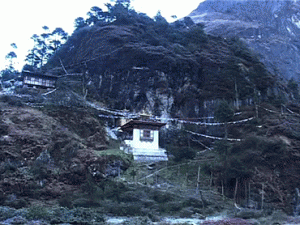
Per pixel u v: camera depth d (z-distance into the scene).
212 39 74.56
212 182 35.03
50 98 45.84
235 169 33.19
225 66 62.78
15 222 17.75
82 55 69.81
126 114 51.25
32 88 55.12
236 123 49.66
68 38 83.06
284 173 35.94
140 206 25.25
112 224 19.48
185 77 59.16
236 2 147.00
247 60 68.94
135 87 57.00
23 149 32.75
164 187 32.12
